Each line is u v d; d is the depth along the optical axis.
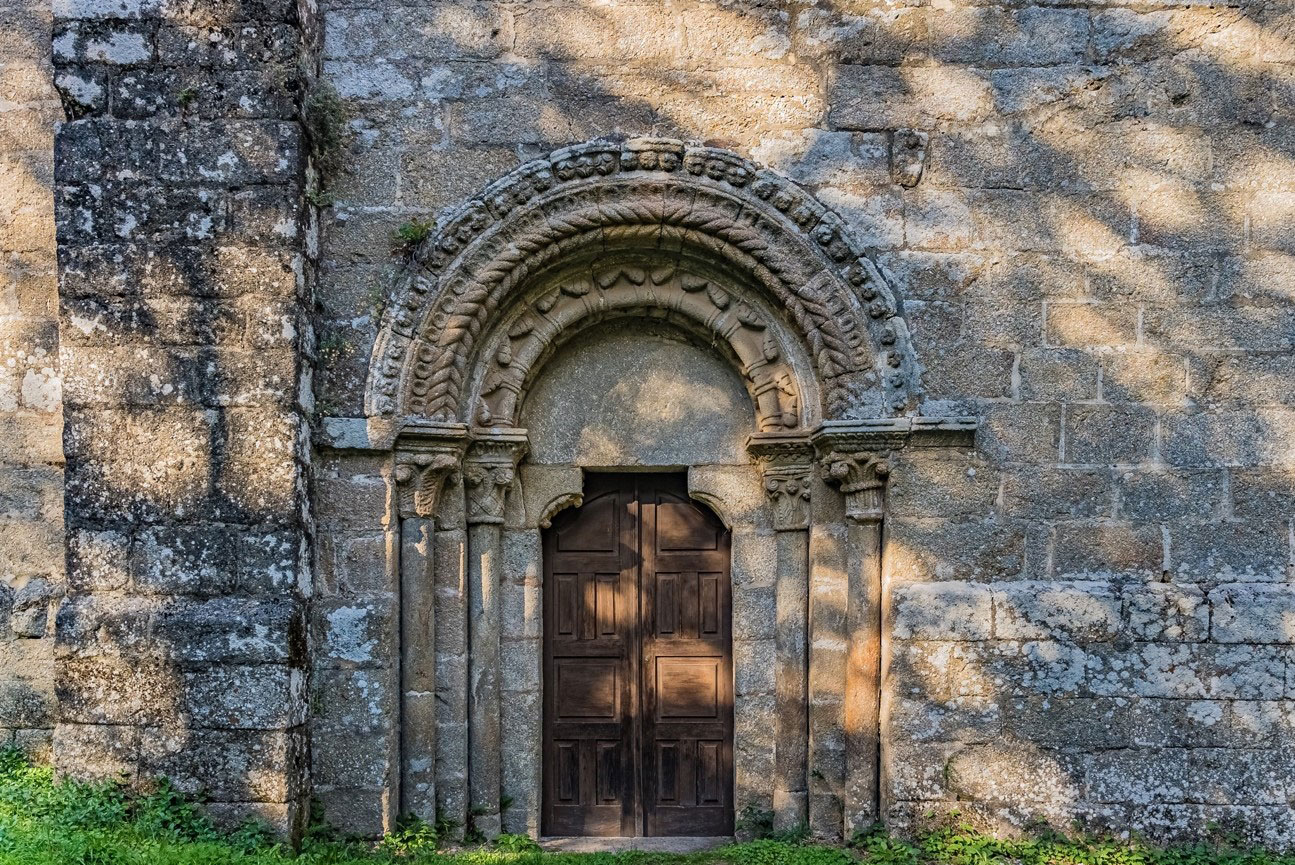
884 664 5.38
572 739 5.89
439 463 5.39
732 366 5.82
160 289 5.06
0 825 4.61
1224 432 5.39
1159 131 5.47
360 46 5.47
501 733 5.69
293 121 5.11
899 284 5.44
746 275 5.59
